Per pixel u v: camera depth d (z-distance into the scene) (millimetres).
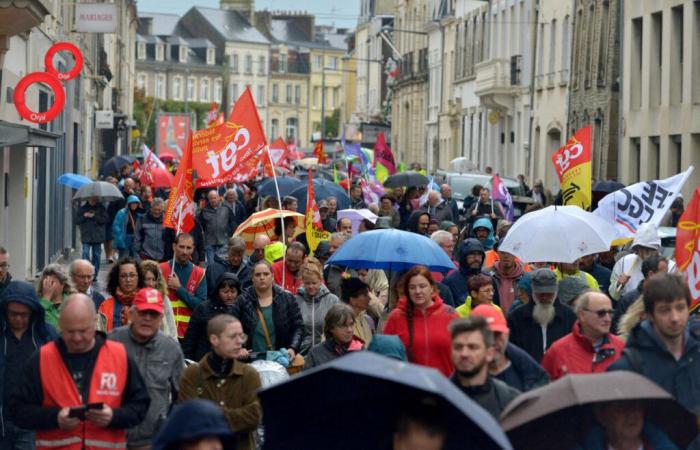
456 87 89188
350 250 16062
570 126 58438
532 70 64812
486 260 20594
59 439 10727
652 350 10516
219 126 21297
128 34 109562
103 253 41781
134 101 144250
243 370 11867
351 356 8078
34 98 33844
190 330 15570
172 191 18344
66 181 36469
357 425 8453
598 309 11438
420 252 15914
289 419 8500
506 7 72812
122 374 10812
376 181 41844
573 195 21672
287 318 15688
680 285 10352
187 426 7504
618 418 8945
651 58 47938
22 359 12680
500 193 34719
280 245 21234
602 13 53438
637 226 19266
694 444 9969
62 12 42094
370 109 137125
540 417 8992
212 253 30719
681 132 44750
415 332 13297
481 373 10016
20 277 31469
